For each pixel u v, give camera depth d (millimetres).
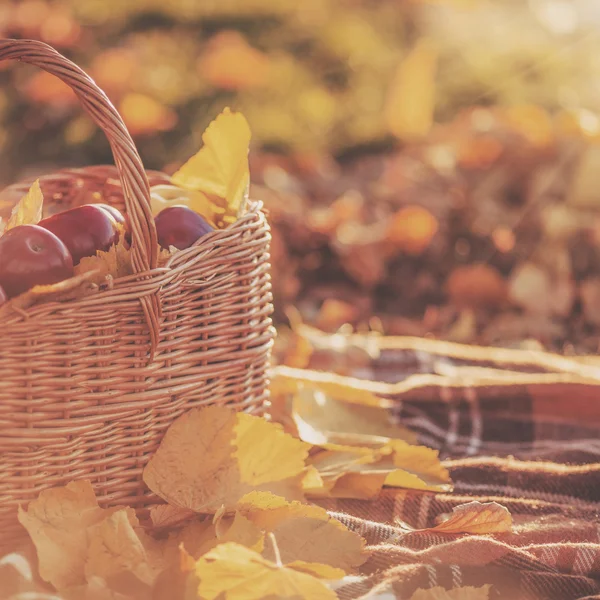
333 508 1822
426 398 2074
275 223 2641
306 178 3133
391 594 1643
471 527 1744
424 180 2869
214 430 1731
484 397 2064
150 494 1727
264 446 1742
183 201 1826
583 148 2729
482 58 3889
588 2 4254
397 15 4336
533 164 2777
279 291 2566
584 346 2420
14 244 1675
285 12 4117
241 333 1771
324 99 3646
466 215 2709
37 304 1647
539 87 3637
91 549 1631
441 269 2652
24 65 3553
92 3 3844
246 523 1665
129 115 3211
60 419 1669
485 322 2512
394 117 3459
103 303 1662
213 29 3928
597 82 3645
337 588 1654
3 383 1644
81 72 1649
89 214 1734
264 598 1600
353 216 2754
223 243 1738
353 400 2004
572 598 1668
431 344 2260
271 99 3578
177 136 3270
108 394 1684
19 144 3273
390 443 1883
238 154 1813
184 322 1724
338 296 2621
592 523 1780
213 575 1601
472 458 1938
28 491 1669
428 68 3496
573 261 2541
